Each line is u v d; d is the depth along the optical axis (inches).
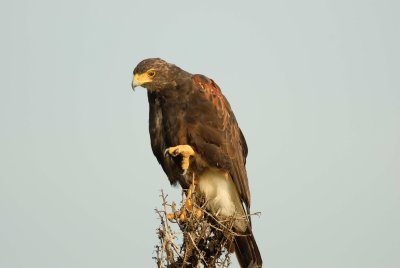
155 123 496.7
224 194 492.4
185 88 480.7
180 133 481.1
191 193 426.9
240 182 496.1
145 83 476.7
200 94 480.1
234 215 412.8
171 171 501.7
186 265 375.2
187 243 373.4
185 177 493.4
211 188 494.0
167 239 370.6
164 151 496.1
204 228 380.2
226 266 391.5
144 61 487.8
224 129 485.4
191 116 478.0
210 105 480.1
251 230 482.3
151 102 496.7
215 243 391.9
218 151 481.1
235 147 497.0
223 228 399.5
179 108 480.7
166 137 489.1
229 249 396.8
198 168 487.5
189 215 397.4
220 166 485.1
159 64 481.7
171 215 402.3
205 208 466.3
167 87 480.7
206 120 478.3
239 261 482.3
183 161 475.8
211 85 493.0
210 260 387.2
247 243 482.9
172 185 516.1
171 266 369.7
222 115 485.4
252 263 481.1
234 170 490.9
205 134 478.3
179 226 400.2
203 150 480.7
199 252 371.9
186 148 471.5
